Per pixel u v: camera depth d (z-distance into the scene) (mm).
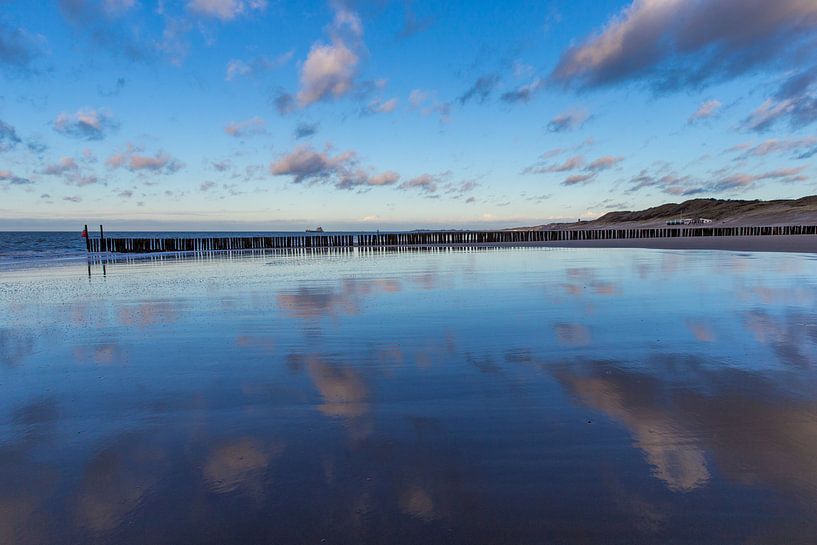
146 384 3670
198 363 4238
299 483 2191
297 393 3428
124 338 5262
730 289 8539
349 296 8383
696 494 2057
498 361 4164
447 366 4043
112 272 14961
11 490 2174
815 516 1894
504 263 16125
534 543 1764
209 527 1881
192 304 7691
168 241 34781
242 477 2252
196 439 2676
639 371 3795
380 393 3400
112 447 2592
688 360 4074
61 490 2166
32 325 6047
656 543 1752
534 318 6082
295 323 6000
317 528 1862
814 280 9828
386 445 2570
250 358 4387
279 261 19906
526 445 2541
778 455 2387
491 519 1907
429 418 2932
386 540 1784
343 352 4562
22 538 1835
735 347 4469
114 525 1907
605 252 22875
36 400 3340
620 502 2008
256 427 2830
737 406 3027
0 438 2723
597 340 4848
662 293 8125
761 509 1944
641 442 2555
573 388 3432
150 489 2162
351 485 2168
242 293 9008
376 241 43750
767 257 17453
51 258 24828
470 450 2496
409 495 2084
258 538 1813
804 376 3598
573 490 2105
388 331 5457
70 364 4250
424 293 8625
